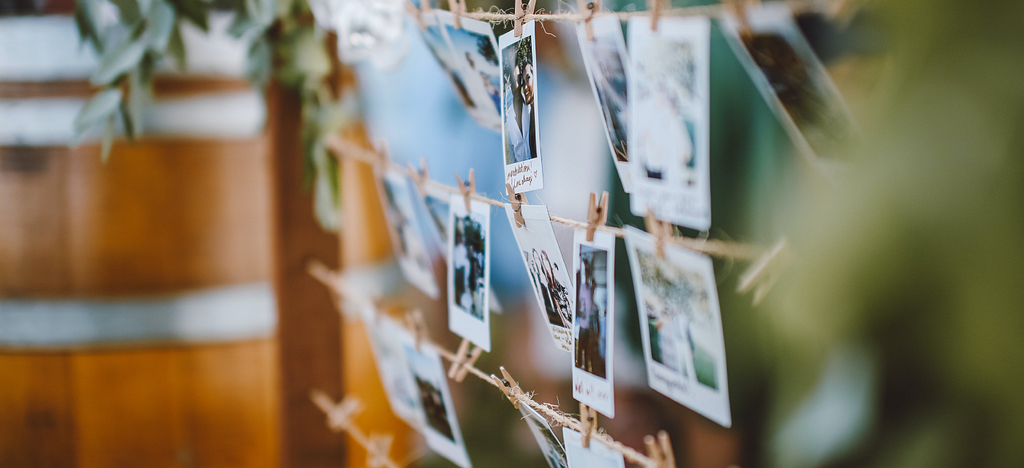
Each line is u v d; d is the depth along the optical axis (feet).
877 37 1.80
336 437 4.72
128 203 4.42
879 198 1.98
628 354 4.41
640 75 2.02
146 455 4.66
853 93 1.88
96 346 4.52
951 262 1.90
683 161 1.93
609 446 2.39
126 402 4.60
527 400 2.80
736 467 3.17
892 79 1.86
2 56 4.30
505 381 3.04
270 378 4.80
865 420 2.16
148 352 4.57
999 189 1.80
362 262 4.90
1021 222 1.79
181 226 4.49
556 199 4.93
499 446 5.20
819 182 2.38
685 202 1.95
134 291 4.50
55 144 4.37
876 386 2.13
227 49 4.43
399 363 4.04
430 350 3.52
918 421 2.02
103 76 3.84
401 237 4.04
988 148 1.79
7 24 4.27
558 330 2.71
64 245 4.45
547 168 4.92
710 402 2.07
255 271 4.70
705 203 1.89
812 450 2.35
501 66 2.60
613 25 2.10
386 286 5.08
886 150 1.92
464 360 3.24
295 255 4.53
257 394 4.78
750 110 3.03
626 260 4.37
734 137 3.09
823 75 1.68
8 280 4.50
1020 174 1.77
